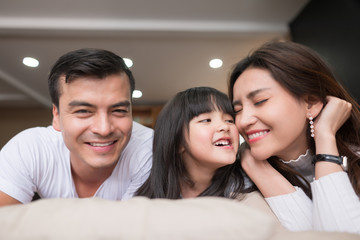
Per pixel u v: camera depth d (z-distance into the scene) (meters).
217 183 0.96
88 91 0.76
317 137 0.84
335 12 2.07
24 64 3.33
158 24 2.63
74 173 1.03
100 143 0.82
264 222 0.28
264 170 0.88
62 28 2.57
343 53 2.02
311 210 0.79
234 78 0.95
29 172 0.93
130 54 3.13
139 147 1.08
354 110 0.92
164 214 0.30
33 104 4.66
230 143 0.89
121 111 0.81
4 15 2.51
